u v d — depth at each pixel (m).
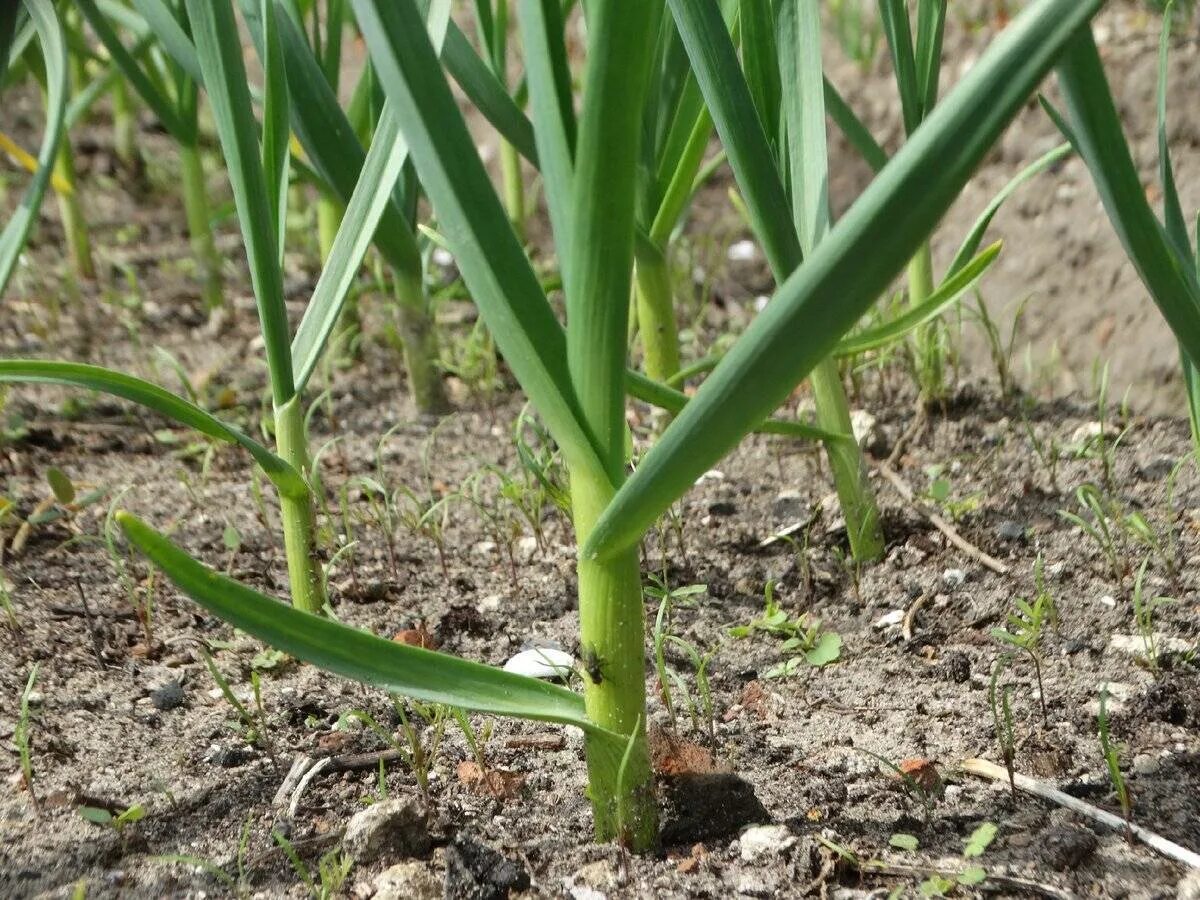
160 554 0.37
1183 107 0.80
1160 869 0.43
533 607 0.57
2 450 0.68
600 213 0.37
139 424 0.72
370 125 0.66
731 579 0.58
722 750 0.48
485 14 0.65
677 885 0.43
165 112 0.77
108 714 0.50
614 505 0.38
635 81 0.36
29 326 0.83
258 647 0.54
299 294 0.88
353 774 0.48
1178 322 0.46
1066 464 0.64
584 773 0.47
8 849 0.45
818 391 0.57
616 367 0.39
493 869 0.43
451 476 0.67
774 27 0.53
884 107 0.95
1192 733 0.48
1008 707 0.48
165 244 0.98
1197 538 0.58
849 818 0.45
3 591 0.55
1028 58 0.34
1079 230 0.78
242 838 0.44
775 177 0.49
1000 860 0.43
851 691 0.52
